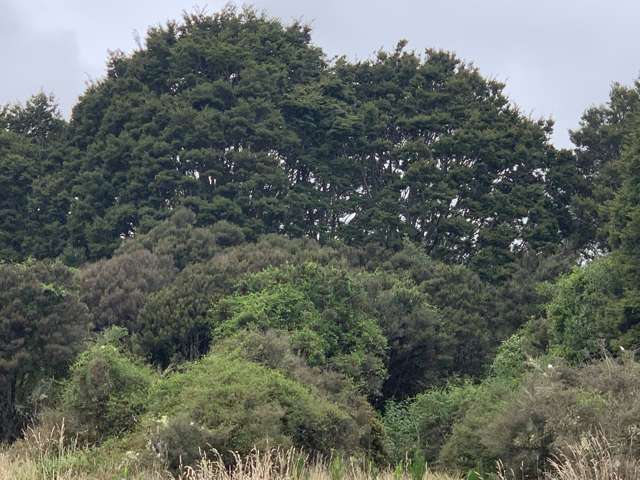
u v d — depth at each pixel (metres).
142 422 40.41
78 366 47.81
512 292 109.44
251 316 76.62
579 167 144.25
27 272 67.62
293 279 82.88
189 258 112.75
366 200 141.00
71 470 33.09
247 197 133.88
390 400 77.31
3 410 61.09
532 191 136.12
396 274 108.50
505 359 80.19
